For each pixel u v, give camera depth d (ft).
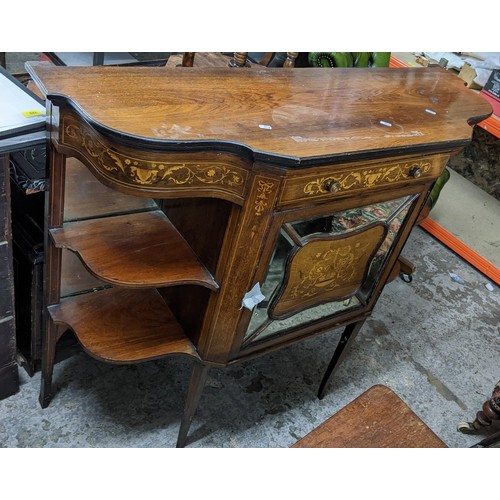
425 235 7.82
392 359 5.71
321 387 4.98
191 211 3.24
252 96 3.16
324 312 3.96
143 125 2.51
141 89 2.86
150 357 3.45
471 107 3.88
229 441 4.51
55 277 3.52
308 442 3.16
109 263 3.10
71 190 3.61
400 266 6.48
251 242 2.91
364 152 2.84
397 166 3.17
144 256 3.21
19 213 3.99
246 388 4.98
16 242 3.86
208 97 2.99
